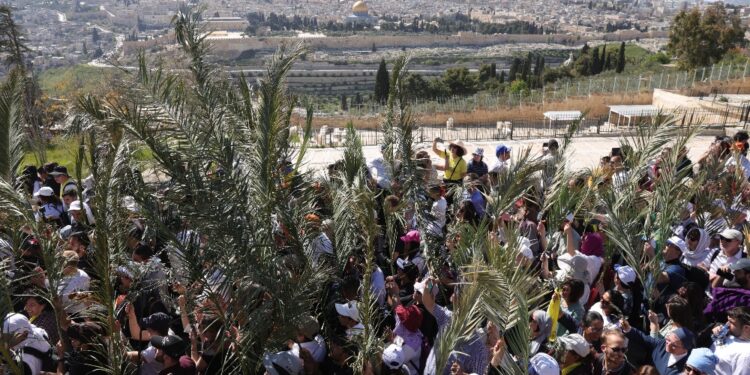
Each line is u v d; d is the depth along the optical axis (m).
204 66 5.84
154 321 6.18
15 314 5.72
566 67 77.00
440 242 8.11
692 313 6.16
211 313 5.77
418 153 10.28
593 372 5.58
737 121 24.67
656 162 10.43
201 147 5.54
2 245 6.66
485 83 66.00
